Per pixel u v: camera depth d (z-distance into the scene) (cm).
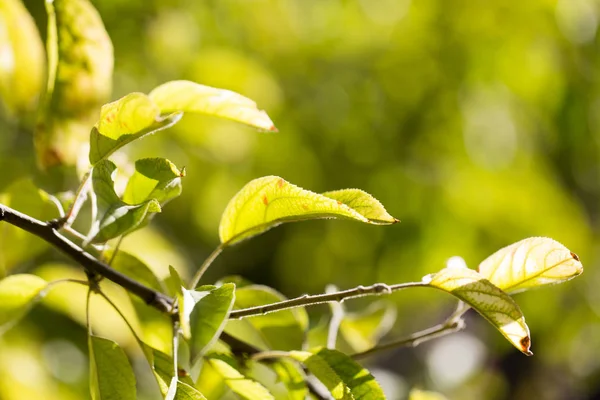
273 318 147
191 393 105
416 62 392
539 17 391
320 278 414
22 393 207
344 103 392
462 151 394
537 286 118
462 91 391
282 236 451
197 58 317
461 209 391
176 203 350
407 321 569
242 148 321
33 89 192
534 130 424
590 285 483
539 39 394
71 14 153
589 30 409
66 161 155
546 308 474
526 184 404
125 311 212
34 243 150
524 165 408
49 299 201
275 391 258
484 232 399
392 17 404
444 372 602
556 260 115
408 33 397
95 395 116
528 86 400
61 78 154
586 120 421
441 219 390
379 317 178
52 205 146
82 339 242
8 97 191
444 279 109
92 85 155
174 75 316
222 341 132
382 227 394
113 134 108
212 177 340
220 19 346
